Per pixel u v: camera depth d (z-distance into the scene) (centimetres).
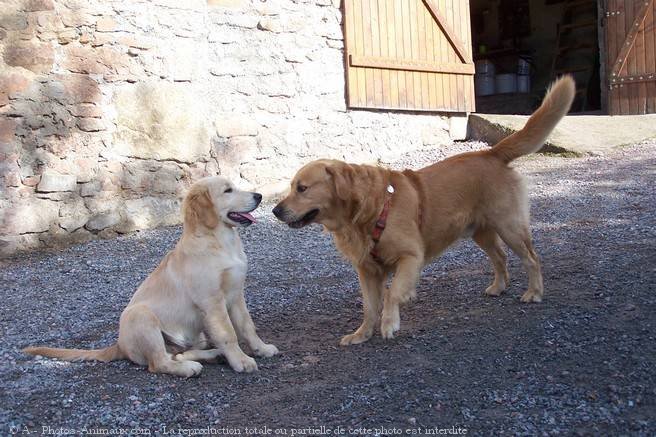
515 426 305
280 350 440
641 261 549
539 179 956
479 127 1213
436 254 481
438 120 1198
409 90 1148
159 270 425
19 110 777
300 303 550
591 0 1599
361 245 442
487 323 452
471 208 483
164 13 888
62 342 483
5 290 637
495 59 1748
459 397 338
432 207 463
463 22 1218
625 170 948
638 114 1225
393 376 371
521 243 487
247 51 969
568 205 804
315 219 451
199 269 401
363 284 455
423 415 322
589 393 331
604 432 296
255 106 980
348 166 446
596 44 1553
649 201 778
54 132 803
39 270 705
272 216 898
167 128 891
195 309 412
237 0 957
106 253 768
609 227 688
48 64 798
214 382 383
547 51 1730
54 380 392
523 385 346
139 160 872
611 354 375
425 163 1070
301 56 1027
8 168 770
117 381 386
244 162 970
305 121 1034
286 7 1006
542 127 494
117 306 570
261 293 582
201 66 923
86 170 828
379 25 1108
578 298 480
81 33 821
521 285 543
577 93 1546
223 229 417
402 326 468
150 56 876
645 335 396
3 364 426
